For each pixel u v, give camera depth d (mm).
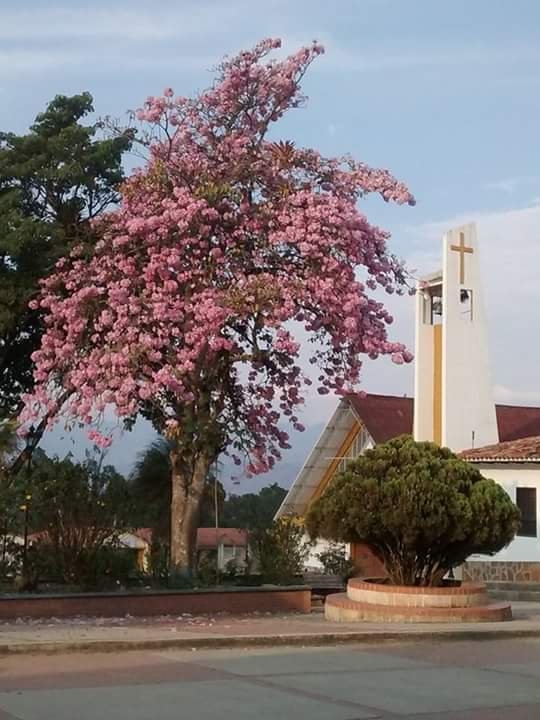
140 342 18531
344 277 19062
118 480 19188
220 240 19531
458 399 30125
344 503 16844
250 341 19391
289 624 15859
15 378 22375
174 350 18938
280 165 19547
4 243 19844
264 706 9664
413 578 17266
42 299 20125
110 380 18578
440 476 16641
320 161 19953
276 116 20312
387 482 16594
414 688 10898
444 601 16719
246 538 22109
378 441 33875
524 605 22594
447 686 11086
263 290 18453
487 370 30609
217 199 19328
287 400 20500
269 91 20094
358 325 19516
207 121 20125
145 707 9445
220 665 12125
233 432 20328
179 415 19438
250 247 19641
